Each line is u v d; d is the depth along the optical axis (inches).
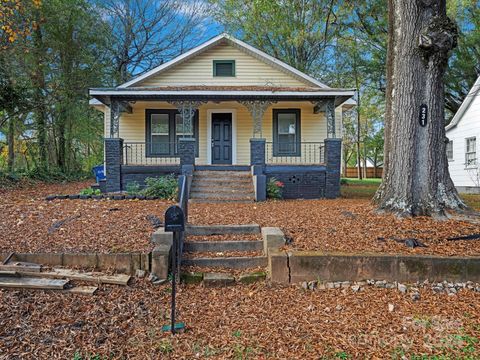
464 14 757.9
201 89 459.5
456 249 173.8
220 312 141.3
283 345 117.5
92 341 119.0
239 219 241.4
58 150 735.1
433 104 222.7
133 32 956.6
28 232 199.9
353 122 1259.8
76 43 650.2
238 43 528.7
